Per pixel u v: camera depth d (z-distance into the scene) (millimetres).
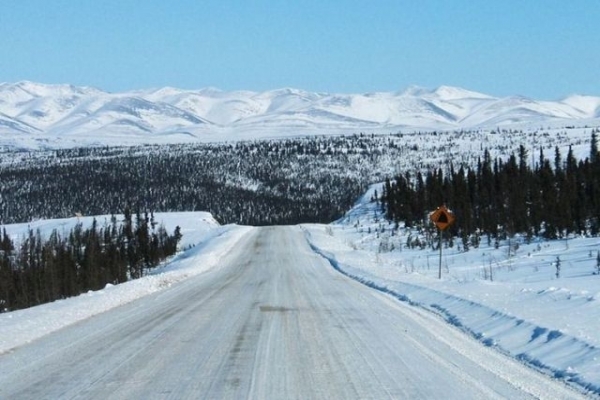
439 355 15961
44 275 90812
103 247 129625
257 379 13297
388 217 116938
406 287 33938
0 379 13500
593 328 17594
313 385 12750
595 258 51000
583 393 12273
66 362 15211
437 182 113625
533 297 25344
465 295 27484
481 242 80125
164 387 12648
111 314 24562
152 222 145000
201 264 55219
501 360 15508
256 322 21844
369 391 12273
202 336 18922
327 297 30484
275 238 96062
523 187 97438
